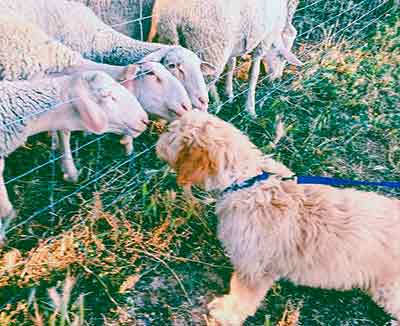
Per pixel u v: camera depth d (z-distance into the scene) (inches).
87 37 57.7
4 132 45.8
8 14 52.1
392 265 39.6
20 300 43.3
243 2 60.4
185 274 47.1
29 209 51.3
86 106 46.8
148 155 58.1
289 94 69.3
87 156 57.6
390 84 71.4
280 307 45.2
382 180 58.8
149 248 48.3
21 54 50.6
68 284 40.2
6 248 47.0
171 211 50.6
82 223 48.7
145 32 66.4
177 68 54.8
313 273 40.1
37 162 56.3
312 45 79.3
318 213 39.7
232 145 39.2
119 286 45.3
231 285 43.6
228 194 40.1
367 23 83.5
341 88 69.8
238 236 40.1
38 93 46.2
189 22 58.8
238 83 71.0
